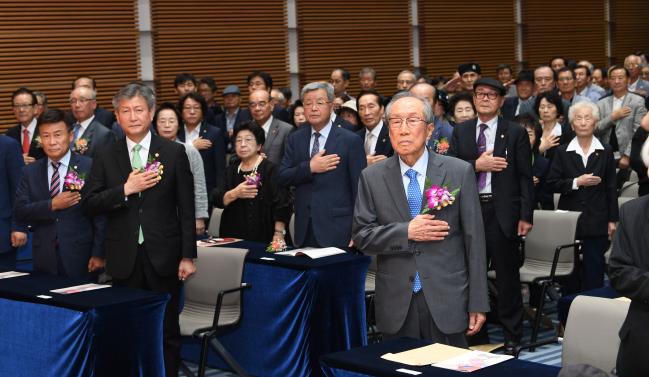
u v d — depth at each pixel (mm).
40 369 4613
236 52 12492
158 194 5094
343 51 13633
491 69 15461
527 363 3305
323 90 6176
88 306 4395
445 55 14883
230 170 6871
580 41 16812
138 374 4586
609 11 17344
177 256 5137
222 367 6156
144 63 11750
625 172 9141
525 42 15992
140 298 4570
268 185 6668
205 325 5445
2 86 10711
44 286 4973
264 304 5688
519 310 6461
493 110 6258
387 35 14094
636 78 12555
